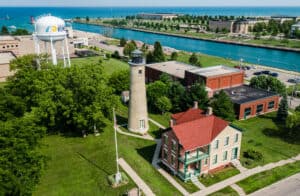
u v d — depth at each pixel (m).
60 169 46.34
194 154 45.78
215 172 47.53
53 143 54.97
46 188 41.75
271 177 46.19
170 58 144.50
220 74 83.50
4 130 37.12
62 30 92.19
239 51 190.75
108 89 59.47
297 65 145.62
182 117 53.12
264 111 75.19
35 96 58.00
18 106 53.38
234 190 42.78
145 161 49.75
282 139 59.66
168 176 46.06
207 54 181.12
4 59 106.69
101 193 40.88
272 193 42.25
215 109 64.50
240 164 49.72
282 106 69.06
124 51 147.50
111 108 58.19
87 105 56.44
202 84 72.31
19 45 139.00
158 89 73.94
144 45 171.88
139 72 56.84
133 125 60.25
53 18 90.69
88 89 55.03
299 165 49.88
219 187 43.50
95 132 58.34
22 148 35.94
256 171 47.78
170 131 45.50
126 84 83.81
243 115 70.69
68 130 60.44
